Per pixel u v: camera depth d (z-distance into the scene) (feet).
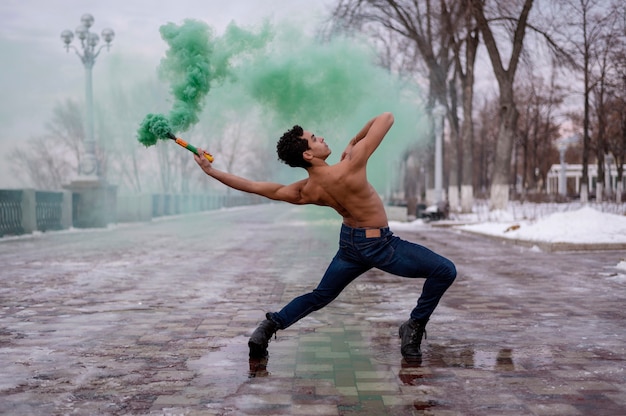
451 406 10.95
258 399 11.43
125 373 13.25
